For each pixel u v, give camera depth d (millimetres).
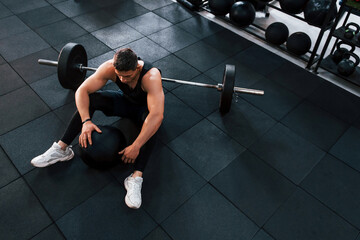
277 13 3506
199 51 2875
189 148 2059
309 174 1966
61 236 1612
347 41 2418
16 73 2502
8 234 1603
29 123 2141
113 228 1656
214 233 1665
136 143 1567
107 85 2461
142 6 3414
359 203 1836
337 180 1942
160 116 1578
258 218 1739
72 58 2113
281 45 2996
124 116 1899
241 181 1902
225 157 2023
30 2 3332
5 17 3100
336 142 2168
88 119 1665
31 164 1890
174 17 3291
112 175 1880
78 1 3404
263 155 2053
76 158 1943
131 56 1431
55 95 2346
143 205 1755
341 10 2316
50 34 2934
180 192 1827
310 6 2527
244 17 2889
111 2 3434
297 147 2115
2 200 1729
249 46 2980
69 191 1791
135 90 1696
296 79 2656
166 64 2701
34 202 1733
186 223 1697
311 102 2453
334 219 1755
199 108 2334
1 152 1954
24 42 2816
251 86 2561
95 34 2977
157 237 1636
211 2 3064
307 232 1694
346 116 2359
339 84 2627
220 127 2209
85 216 1694
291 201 1823
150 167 1934
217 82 2572
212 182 1888
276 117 2311
